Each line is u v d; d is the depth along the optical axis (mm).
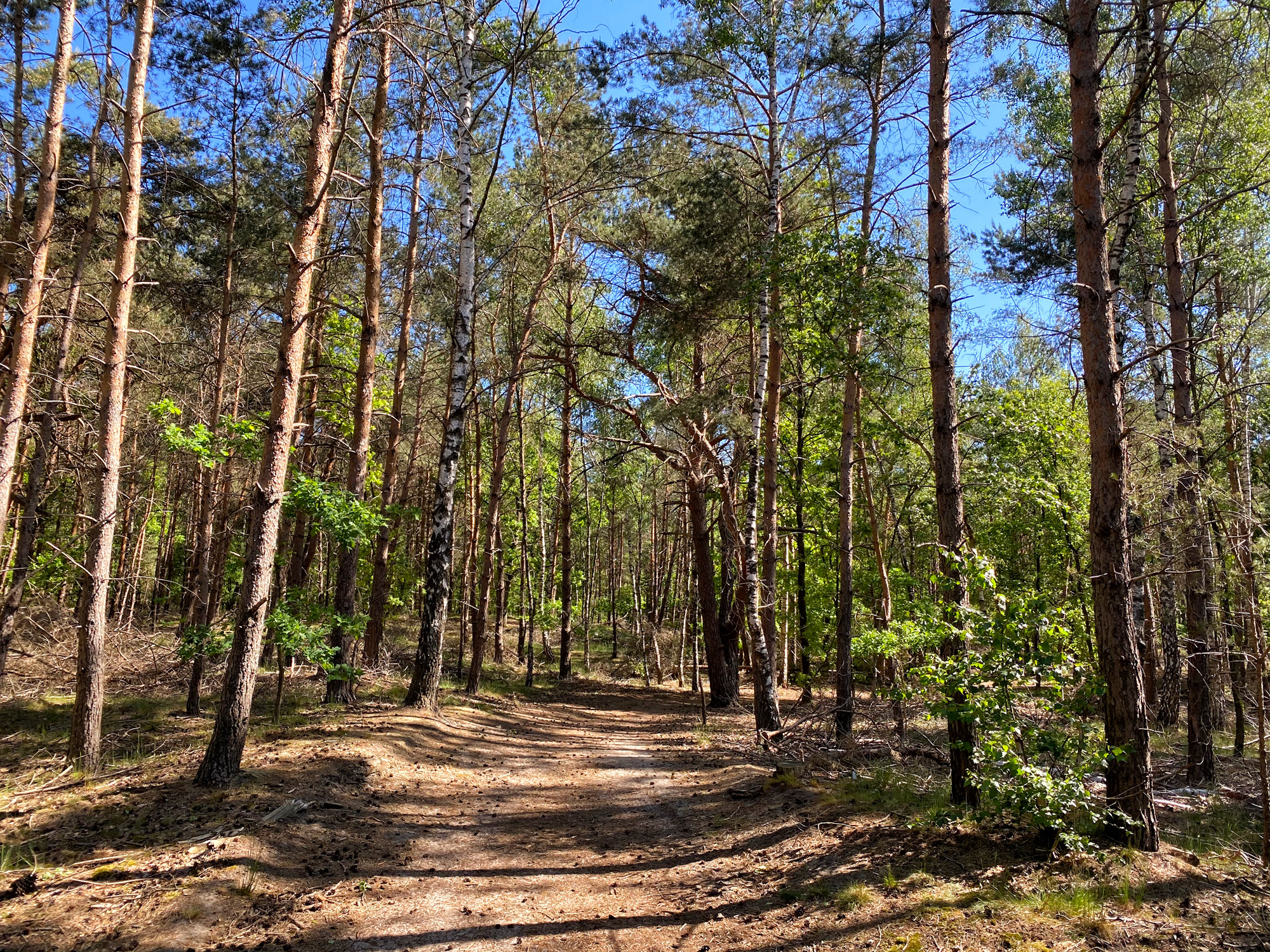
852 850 6195
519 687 22312
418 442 23891
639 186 16625
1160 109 10977
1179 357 9984
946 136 7867
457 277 19219
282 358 8867
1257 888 4938
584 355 22531
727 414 14141
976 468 15719
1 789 8680
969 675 5859
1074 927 4477
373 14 9367
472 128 14039
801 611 23312
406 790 8844
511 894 5941
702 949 4848
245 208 14727
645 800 9078
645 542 46906
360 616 11242
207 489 17562
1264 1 8266
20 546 13367
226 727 8211
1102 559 5734
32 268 10305
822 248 11391
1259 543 6508
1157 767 9320
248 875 5828
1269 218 13000
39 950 4695
